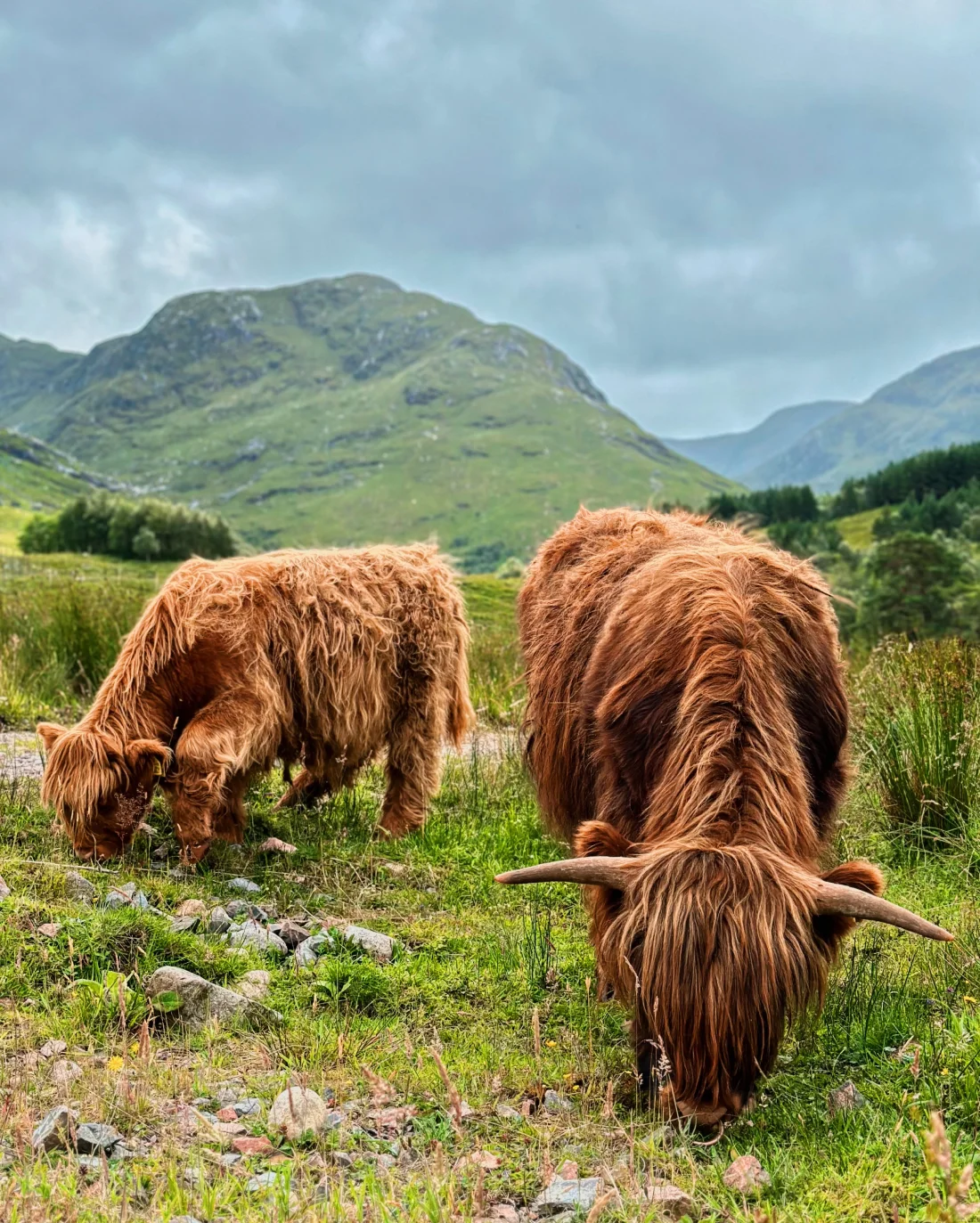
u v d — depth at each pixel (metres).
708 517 5.65
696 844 3.06
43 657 9.39
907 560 36.28
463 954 4.78
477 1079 3.55
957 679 6.50
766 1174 2.95
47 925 4.25
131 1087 3.19
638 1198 2.76
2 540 86.50
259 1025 3.82
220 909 4.77
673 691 3.68
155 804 6.28
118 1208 2.55
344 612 6.12
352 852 6.06
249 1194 2.68
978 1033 3.74
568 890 5.69
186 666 5.61
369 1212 2.55
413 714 6.56
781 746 3.41
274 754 5.95
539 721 5.09
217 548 64.25
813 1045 3.91
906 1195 2.83
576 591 4.90
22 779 6.42
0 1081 3.22
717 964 2.88
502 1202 2.86
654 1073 3.11
